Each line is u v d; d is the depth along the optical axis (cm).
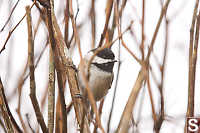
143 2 366
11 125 349
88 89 253
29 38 290
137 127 389
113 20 470
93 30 488
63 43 378
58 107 393
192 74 369
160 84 383
